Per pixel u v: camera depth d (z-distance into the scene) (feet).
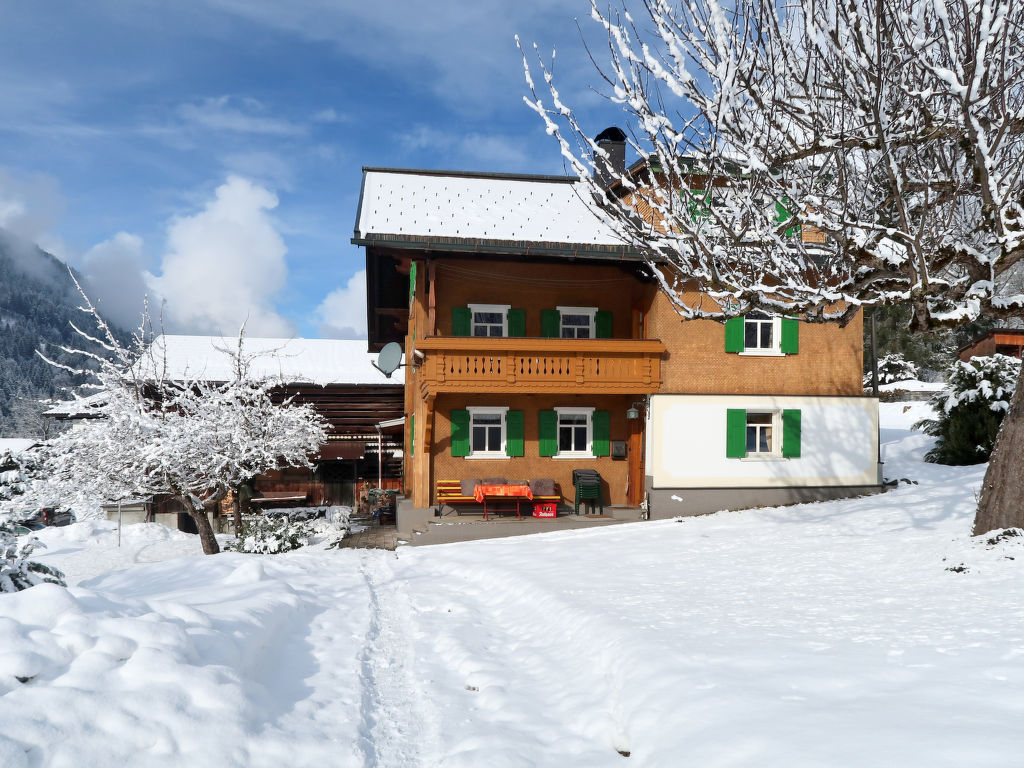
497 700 19.31
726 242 32.04
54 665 16.22
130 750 14.29
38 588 19.35
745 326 59.93
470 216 59.57
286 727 16.96
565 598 28.71
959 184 26.22
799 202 28.37
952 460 64.18
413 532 55.26
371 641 25.88
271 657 22.36
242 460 56.95
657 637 21.42
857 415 59.26
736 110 26.18
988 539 30.81
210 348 97.14
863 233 28.40
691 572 33.53
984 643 18.52
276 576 38.29
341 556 49.19
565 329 62.59
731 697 16.02
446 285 60.90
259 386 62.90
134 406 56.03
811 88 27.02
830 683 16.48
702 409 57.77
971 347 92.22
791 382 58.95
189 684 16.65
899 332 112.27
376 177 66.54
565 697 19.42
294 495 82.43
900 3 24.26
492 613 30.68
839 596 26.27
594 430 61.57
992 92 22.25
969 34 22.36
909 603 24.20
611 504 61.31
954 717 13.69
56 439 56.90
